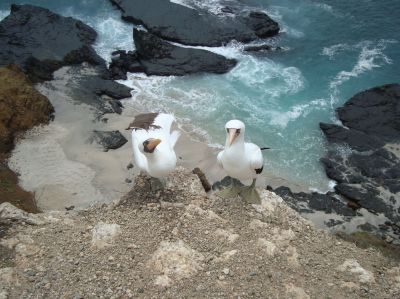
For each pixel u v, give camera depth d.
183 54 23.08
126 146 18.61
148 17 25.22
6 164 17.31
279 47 24.20
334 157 18.83
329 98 21.42
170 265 8.39
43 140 18.56
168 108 20.91
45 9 24.86
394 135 19.48
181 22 24.81
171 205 10.00
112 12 26.61
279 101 21.36
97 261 8.58
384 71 22.59
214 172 17.28
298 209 16.12
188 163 17.84
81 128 19.30
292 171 18.44
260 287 8.16
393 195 17.02
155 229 9.36
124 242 8.99
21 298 7.86
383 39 24.38
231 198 10.41
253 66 23.16
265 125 20.27
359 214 16.22
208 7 26.48
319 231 10.24
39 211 15.29
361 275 8.65
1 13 26.50
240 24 24.88
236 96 21.56
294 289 8.12
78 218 10.05
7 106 18.42
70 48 23.03
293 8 26.73
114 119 20.02
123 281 8.16
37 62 22.12
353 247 9.88
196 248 8.92
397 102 20.34
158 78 22.61
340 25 25.41
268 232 9.53
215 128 19.92
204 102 21.23
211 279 8.26
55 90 21.28
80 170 17.33
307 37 24.84
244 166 9.50
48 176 17.00
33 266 8.55
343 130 19.69
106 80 21.98
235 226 9.66
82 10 26.77
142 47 22.94
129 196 10.45
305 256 9.07
